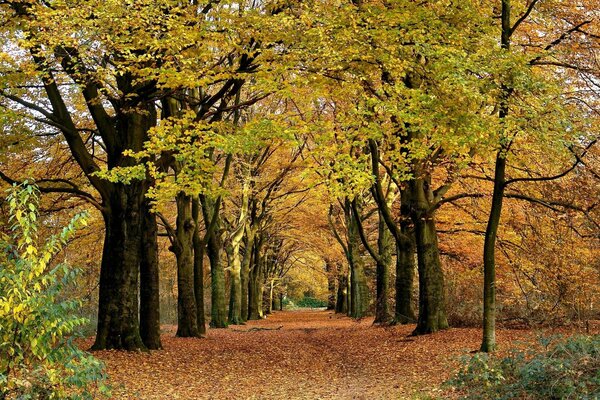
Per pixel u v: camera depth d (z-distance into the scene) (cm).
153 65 1234
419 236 1889
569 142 1119
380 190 2086
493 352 1267
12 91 1366
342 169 1250
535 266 1722
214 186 1331
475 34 1316
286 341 2238
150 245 1750
